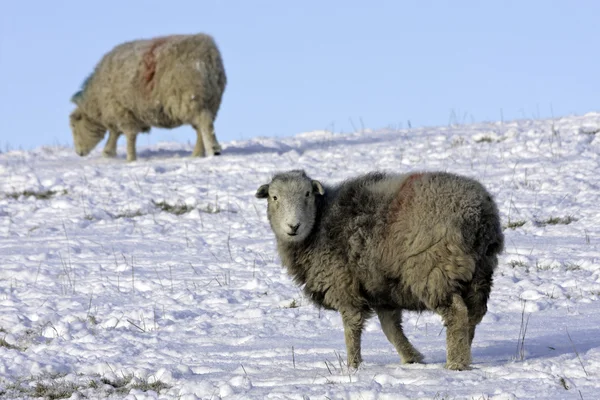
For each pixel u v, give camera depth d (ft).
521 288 74.33
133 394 50.16
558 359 50.62
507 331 62.18
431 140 143.74
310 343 62.80
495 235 52.11
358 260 52.70
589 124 144.66
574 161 121.90
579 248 86.79
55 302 78.48
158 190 123.65
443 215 50.19
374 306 54.85
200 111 140.36
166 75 138.62
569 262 81.87
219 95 144.46
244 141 160.45
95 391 52.44
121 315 73.56
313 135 167.63
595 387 44.47
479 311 51.78
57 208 117.70
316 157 138.00
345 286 53.67
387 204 52.13
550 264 81.20
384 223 51.67
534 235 93.45
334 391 46.75
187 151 157.58
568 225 96.48
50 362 59.67
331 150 143.33
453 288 50.65
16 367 58.70
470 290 51.44
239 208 114.83
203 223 109.09
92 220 112.57
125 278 86.53
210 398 47.80
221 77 143.64
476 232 50.57
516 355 53.98
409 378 49.14
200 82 138.41
